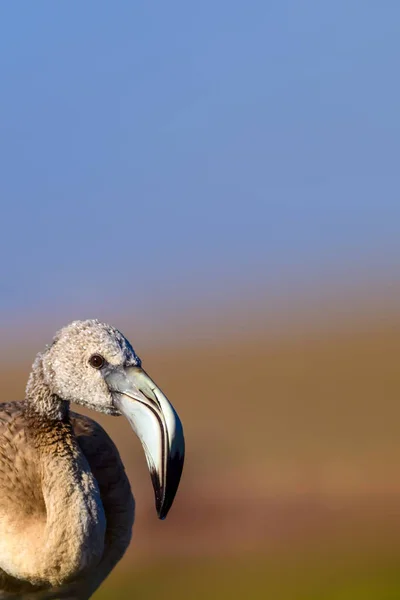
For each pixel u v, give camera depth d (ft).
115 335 23.99
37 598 24.34
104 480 25.34
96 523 23.53
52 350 24.23
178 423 23.25
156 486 23.13
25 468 24.16
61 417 24.32
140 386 23.54
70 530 23.25
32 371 24.68
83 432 26.13
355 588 45.16
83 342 23.85
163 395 23.49
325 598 44.06
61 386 24.00
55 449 23.89
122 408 23.62
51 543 23.26
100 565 25.12
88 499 23.54
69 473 23.59
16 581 24.18
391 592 44.01
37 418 24.35
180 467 23.20
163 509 23.12
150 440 23.22
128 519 25.62
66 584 23.89
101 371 23.75
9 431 24.80
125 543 25.59
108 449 25.94
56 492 23.41
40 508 23.86
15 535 23.71
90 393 23.80
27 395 24.73
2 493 23.99
